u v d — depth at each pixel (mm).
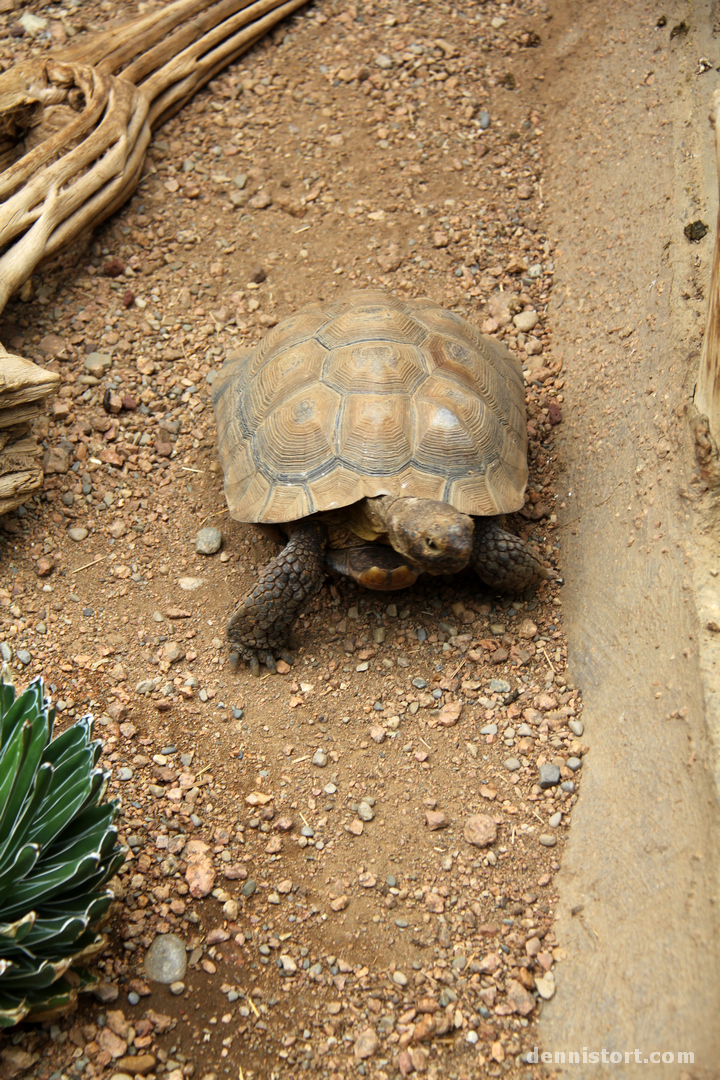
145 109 1402
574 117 1421
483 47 1516
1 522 1179
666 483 1089
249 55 1521
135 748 1075
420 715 1101
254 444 1131
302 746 1087
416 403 1104
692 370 1103
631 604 1084
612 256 1265
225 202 1397
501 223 1377
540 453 1217
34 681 985
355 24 1547
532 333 1300
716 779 977
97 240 1366
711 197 1180
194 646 1134
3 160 1370
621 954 977
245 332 1307
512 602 1152
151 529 1194
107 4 1531
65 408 1243
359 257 1354
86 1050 957
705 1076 917
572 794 1061
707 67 1266
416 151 1431
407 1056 968
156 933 1002
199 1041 969
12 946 927
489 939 1011
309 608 1156
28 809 947
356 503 1098
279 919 1016
